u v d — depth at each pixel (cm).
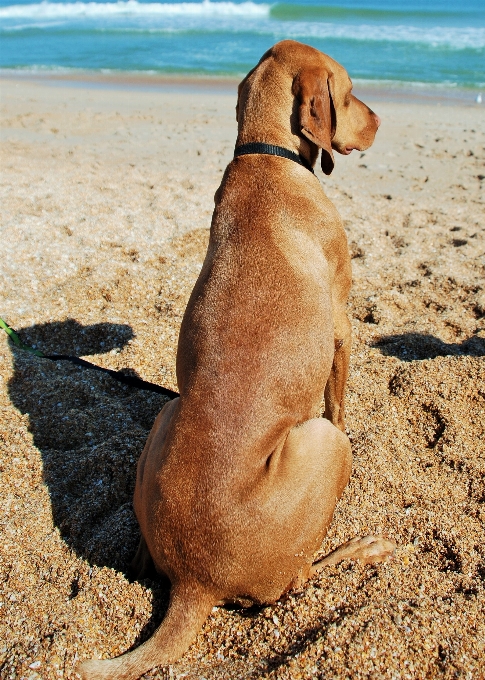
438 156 351
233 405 115
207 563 112
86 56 715
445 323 193
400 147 370
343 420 149
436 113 450
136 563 125
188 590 113
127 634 115
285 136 137
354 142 151
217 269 126
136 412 163
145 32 870
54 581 124
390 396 162
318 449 121
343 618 114
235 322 120
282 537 114
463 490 138
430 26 857
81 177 307
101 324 191
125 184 297
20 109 470
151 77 595
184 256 223
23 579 124
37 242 232
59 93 531
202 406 115
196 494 112
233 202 131
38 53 743
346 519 134
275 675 108
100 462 145
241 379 117
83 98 511
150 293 204
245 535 111
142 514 118
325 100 137
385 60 645
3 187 288
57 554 129
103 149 365
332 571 123
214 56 691
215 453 113
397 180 314
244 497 112
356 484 140
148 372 176
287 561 115
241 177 133
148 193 284
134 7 1076
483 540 129
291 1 1178
